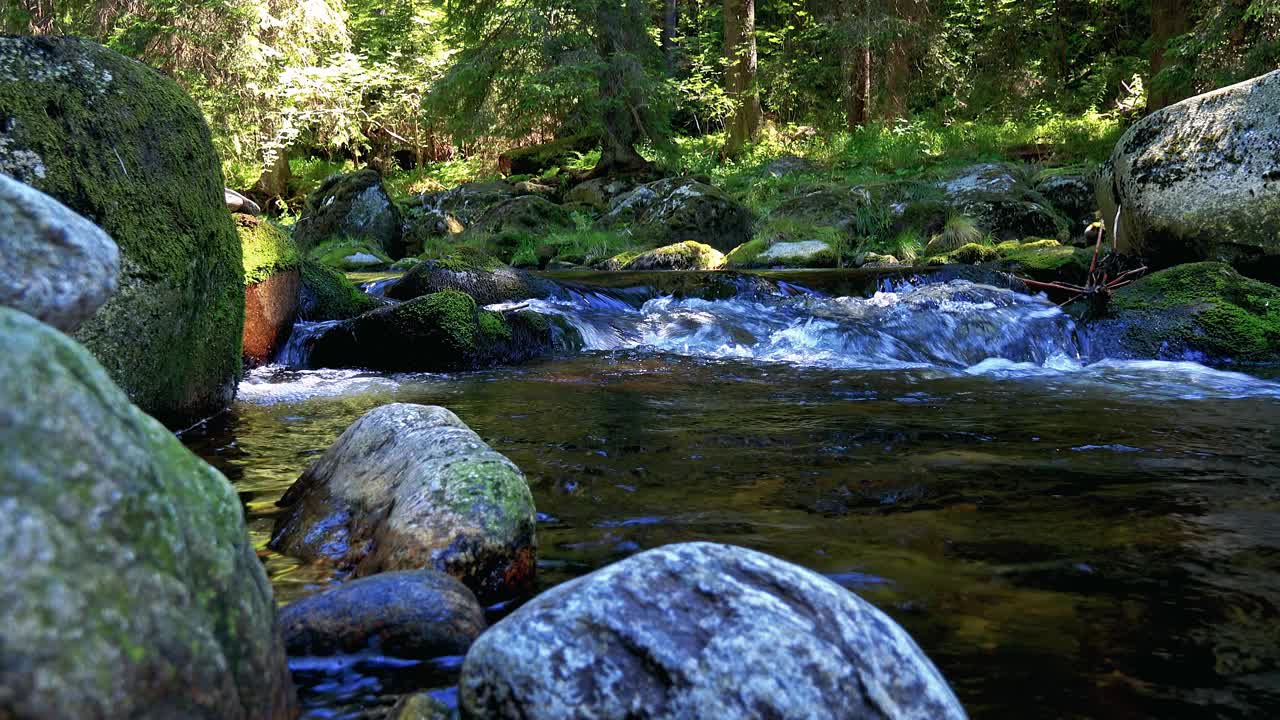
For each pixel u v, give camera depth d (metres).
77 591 1.06
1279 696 1.69
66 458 1.12
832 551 2.48
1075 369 6.20
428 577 2.00
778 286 9.05
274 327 6.50
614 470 3.39
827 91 22.05
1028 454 3.63
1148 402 4.88
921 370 6.11
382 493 2.54
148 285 3.85
